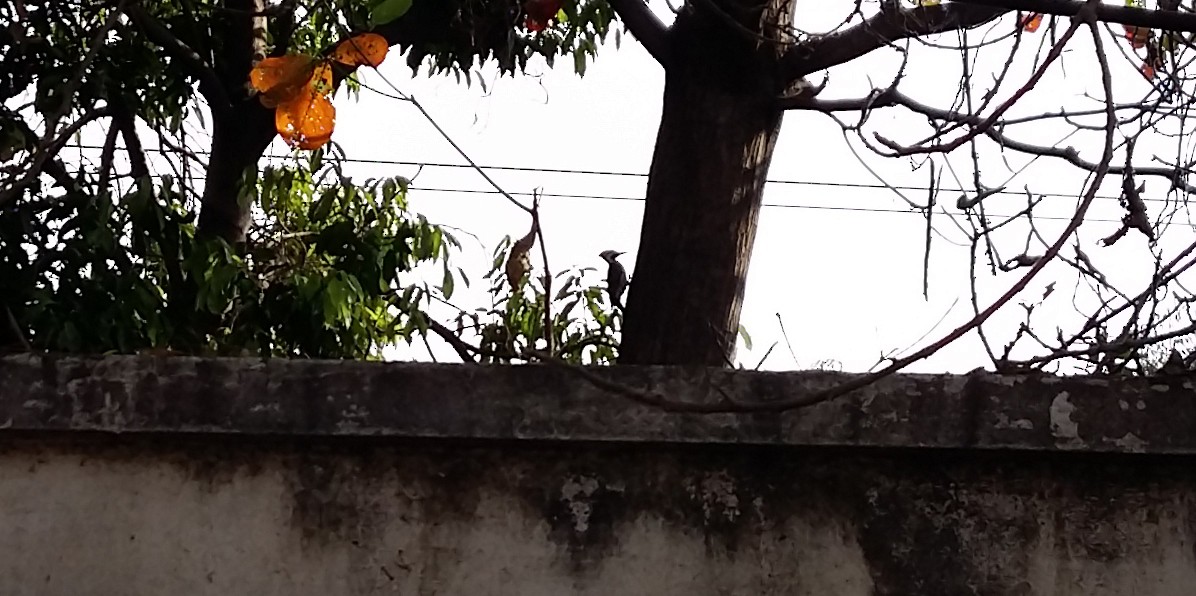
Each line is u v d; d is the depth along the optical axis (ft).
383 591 6.82
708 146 11.18
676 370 6.94
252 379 6.81
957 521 7.02
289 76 8.41
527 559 6.89
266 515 6.88
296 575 6.82
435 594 6.82
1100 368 7.20
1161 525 7.05
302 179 13.58
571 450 7.02
